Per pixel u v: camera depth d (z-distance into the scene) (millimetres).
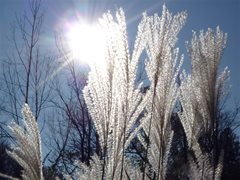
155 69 4074
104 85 3711
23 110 4285
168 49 4078
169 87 4180
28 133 4273
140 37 3811
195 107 4594
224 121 16938
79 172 3963
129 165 4363
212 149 4531
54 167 14609
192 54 4555
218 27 4527
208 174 4484
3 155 15289
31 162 4238
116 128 3686
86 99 3713
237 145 16703
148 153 4297
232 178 16250
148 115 4016
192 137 4641
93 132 18016
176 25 4094
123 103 3709
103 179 3637
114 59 3725
